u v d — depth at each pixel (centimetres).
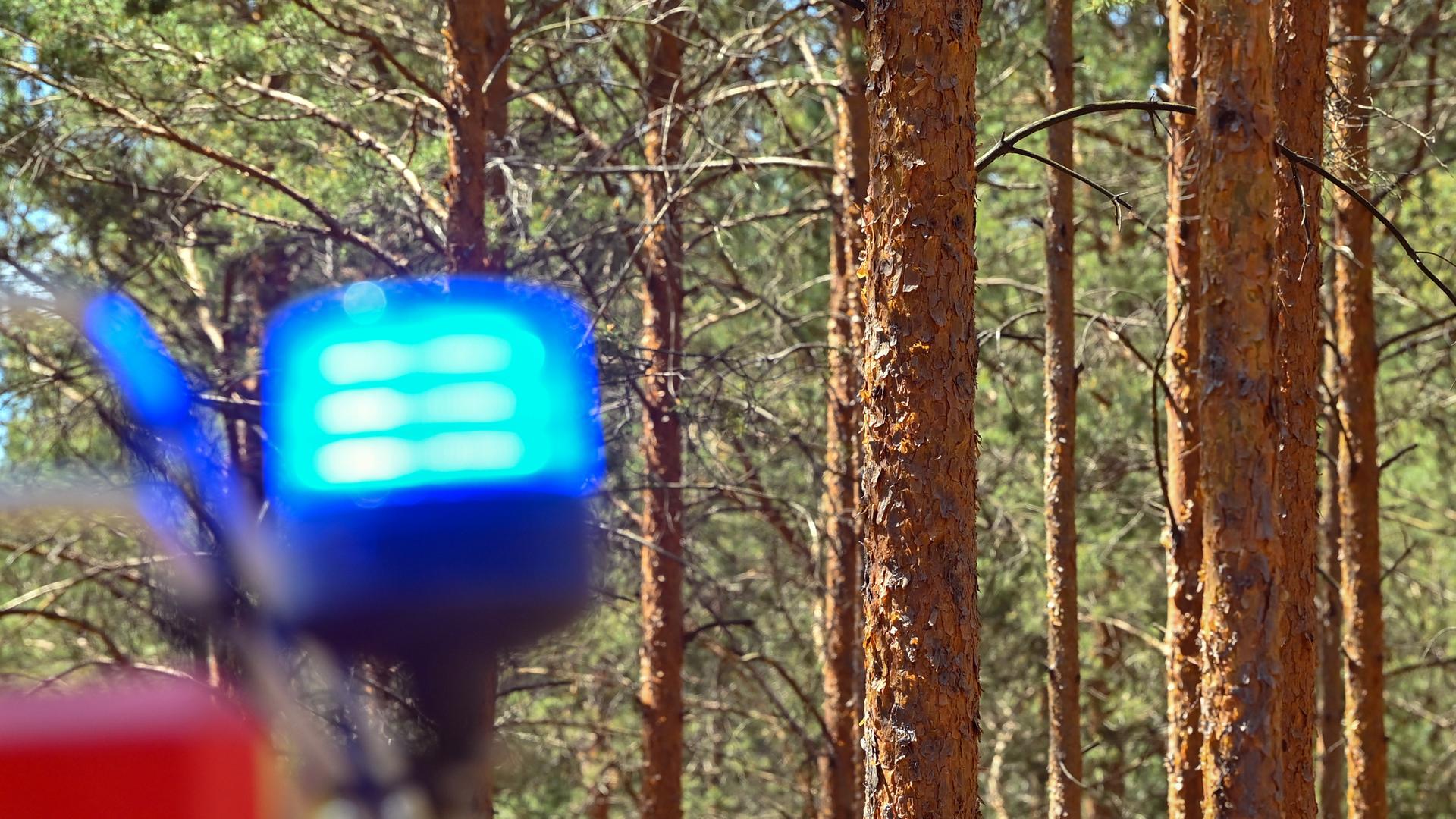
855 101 1252
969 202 545
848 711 1451
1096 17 1427
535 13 1245
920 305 537
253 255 1283
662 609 1383
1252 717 693
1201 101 709
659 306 1323
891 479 538
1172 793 976
